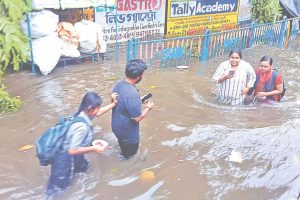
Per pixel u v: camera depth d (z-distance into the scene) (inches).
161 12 502.6
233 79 261.6
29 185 161.3
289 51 484.1
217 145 201.2
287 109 262.8
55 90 287.1
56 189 154.3
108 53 418.0
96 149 150.6
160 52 392.8
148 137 208.8
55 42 329.7
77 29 361.4
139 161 183.6
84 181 163.8
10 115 235.5
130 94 172.4
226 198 155.4
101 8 425.1
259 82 267.0
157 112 246.5
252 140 206.7
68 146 148.2
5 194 154.6
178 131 217.2
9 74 322.7
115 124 177.9
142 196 155.3
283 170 178.5
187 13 532.7
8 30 297.6
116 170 174.4
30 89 287.6
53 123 224.8
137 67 173.9
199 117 240.5
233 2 602.5
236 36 452.1
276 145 201.9
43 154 146.6
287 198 156.6
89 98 151.6
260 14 567.2
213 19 576.1
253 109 260.4
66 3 331.0
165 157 187.9
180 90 300.0
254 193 159.8
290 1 668.7
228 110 256.4
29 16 316.2
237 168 179.3
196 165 181.0
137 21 475.5
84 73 337.7
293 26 588.4
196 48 424.2
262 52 467.5
